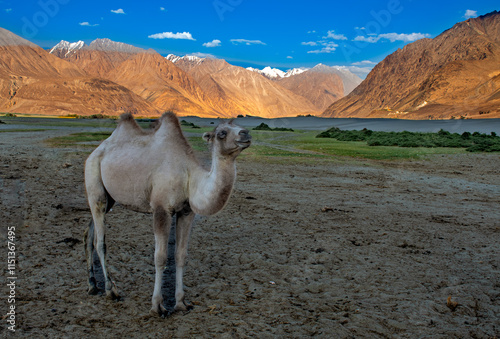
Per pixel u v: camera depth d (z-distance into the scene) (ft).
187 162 14.66
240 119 288.92
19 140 81.05
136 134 15.85
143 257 19.86
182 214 15.05
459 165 64.95
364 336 13.24
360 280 17.95
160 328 13.33
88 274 15.90
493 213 32.91
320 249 21.84
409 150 86.07
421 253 21.91
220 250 21.35
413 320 14.39
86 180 15.81
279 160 64.90
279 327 13.58
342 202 35.17
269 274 18.40
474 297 16.38
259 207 31.78
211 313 14.52
